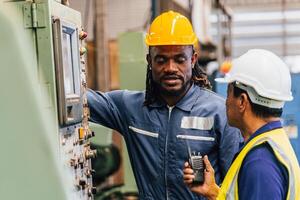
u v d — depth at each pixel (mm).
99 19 5773
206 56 7145
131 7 7891
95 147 4059
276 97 1559
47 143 787
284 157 1479
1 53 773
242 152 1546
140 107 2238
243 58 1630
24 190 764
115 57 6078
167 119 2193
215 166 2201
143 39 4234
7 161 761
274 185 1429
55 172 795
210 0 9406
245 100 1595
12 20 794
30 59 807
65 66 1569
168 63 2096
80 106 1711
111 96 2316
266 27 11844
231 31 10344
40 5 1455
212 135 2170
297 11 11695
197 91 2219
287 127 5281
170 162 2182
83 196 1727
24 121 772
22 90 774
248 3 11828
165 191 2203
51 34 1464
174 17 2141
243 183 1482
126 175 4320
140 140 2232
